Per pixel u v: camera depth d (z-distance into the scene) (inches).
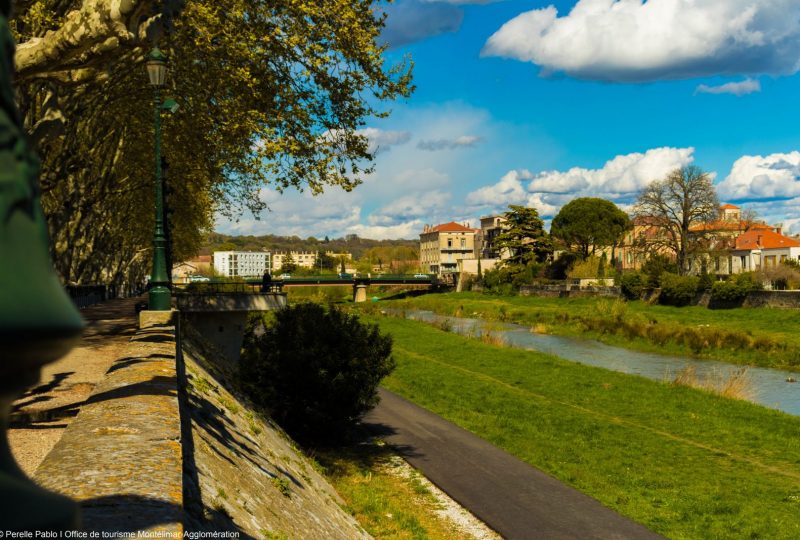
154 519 125.2
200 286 1253.1
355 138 880.3
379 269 7593.5
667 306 2755.9
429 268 7495.1
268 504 310.5
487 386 1331.2
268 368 874.1
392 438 955.3
